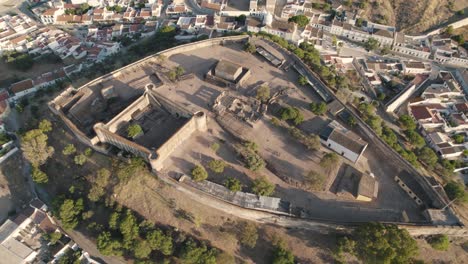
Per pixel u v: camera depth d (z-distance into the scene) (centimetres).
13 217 13288
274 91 15062
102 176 12212
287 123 13938
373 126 13950
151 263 11312
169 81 15250
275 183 12094
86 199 12850
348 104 15175
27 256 11969
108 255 11731
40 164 13725
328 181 12112
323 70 16125
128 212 11750
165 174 12031
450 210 11200
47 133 14438
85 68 19438
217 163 12031
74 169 13400
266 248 11381
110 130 13175
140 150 12138
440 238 10906
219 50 17188
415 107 17200
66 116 14088
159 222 11781
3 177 14538
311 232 11462
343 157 13000
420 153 14550
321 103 14175
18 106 16388
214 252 11006
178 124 13962
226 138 13312
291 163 12631
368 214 11412
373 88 18362
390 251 9781
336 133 13050
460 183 14062
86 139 13025
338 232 11256
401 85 18750
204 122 13262
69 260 12031
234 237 11519
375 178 12456
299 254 11231
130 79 15500
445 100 17712
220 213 11762
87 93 14538
